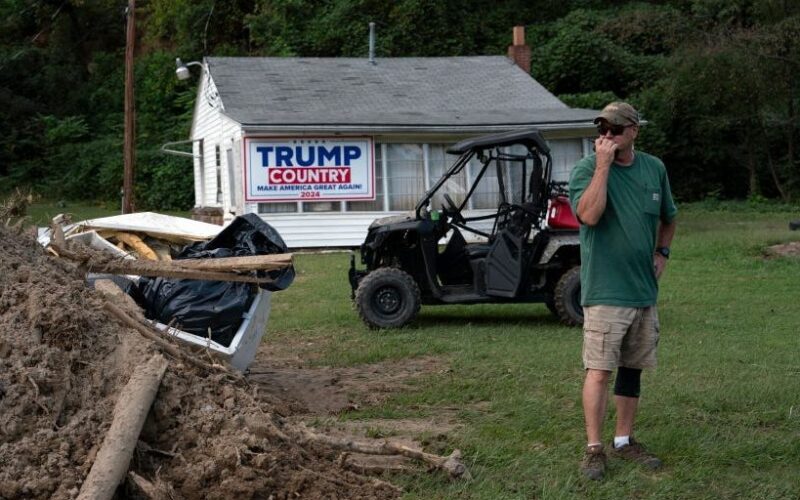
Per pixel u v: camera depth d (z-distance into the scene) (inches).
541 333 436.8
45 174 1651.1
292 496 185.5
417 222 465.4
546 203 461.1
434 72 1067.9
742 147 1401.3
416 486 202.8
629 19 1539.1
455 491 201.8
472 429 253.6
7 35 1918.1
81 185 1546.5
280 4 1561.3
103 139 1647.4
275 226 860.6
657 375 323.3
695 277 633.6
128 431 172.6
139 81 1732.3
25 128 1702.8
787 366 340.8
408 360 370.0
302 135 860.6
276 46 1530.5
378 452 208.4
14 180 1616.6
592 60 1462.8
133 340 195.8
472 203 884.0
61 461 168.6
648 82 1450.5
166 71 1637.6
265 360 371.6
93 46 1988.2
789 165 1378.0
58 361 184.7
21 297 195.5
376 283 452.1
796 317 469.7
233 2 1674.5
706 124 1344.7
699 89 1246.3
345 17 1542.8
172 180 1418.6
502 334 432.5
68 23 1955.0
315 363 362.0
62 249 238.1
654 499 200.4
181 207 1417.3
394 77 1045.2
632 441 229.3
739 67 1203.2
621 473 214.8
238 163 885.2
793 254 726.5
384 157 880.9
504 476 212.8
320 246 871.7
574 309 454.3
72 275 225.3
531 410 273.9
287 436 202.2
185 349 232.8
